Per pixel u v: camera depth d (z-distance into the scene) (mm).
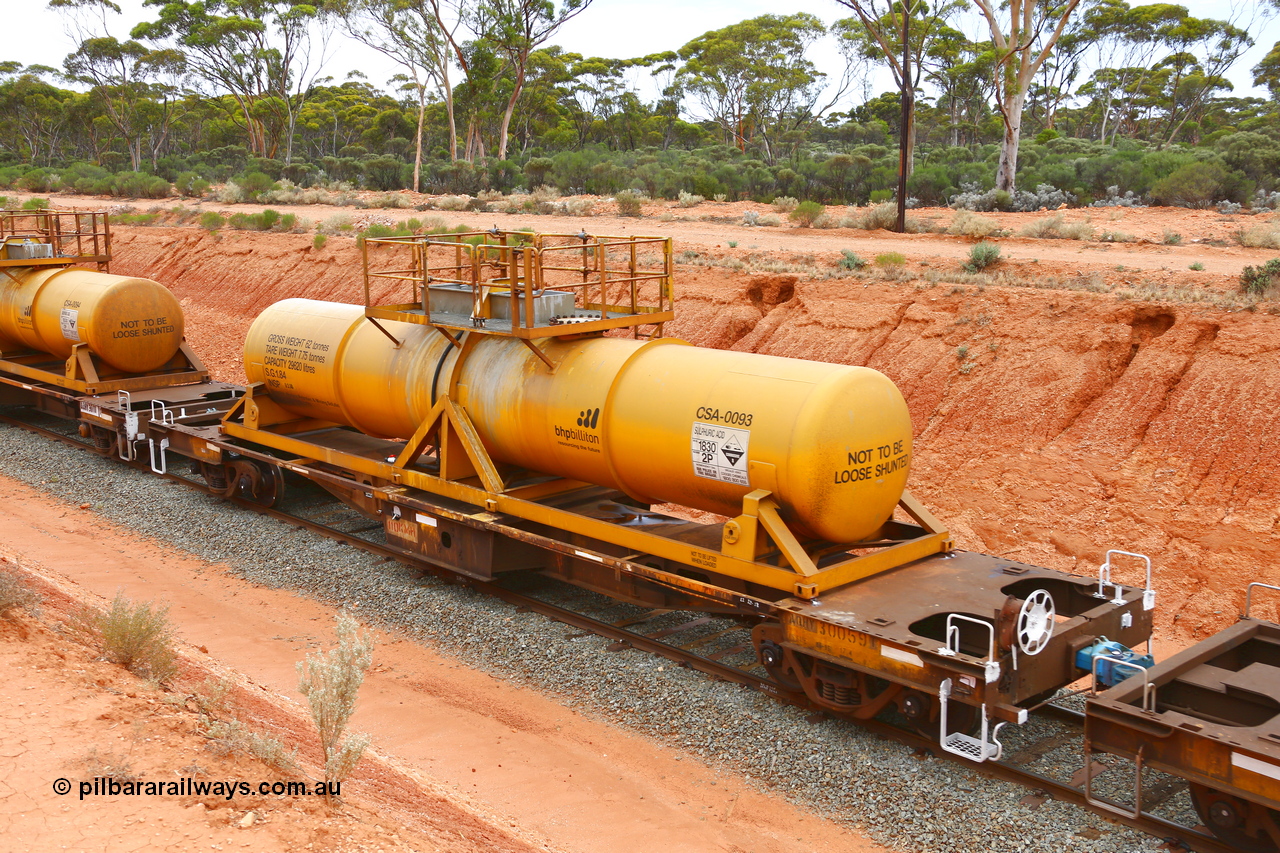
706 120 85250
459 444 11867
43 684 6641
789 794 7891
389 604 11750
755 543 9008
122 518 14820
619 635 10688
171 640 9664
